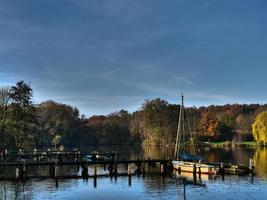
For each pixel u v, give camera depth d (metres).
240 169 72.69
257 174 70.81
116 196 52.25
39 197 51.25
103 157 91.81
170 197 51.50
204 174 71.06
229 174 71.00
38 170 77.69
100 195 52.81
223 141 187.50
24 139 106.25
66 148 160.62
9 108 103.31
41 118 167.12
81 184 60.75
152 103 170.00
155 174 72.12
